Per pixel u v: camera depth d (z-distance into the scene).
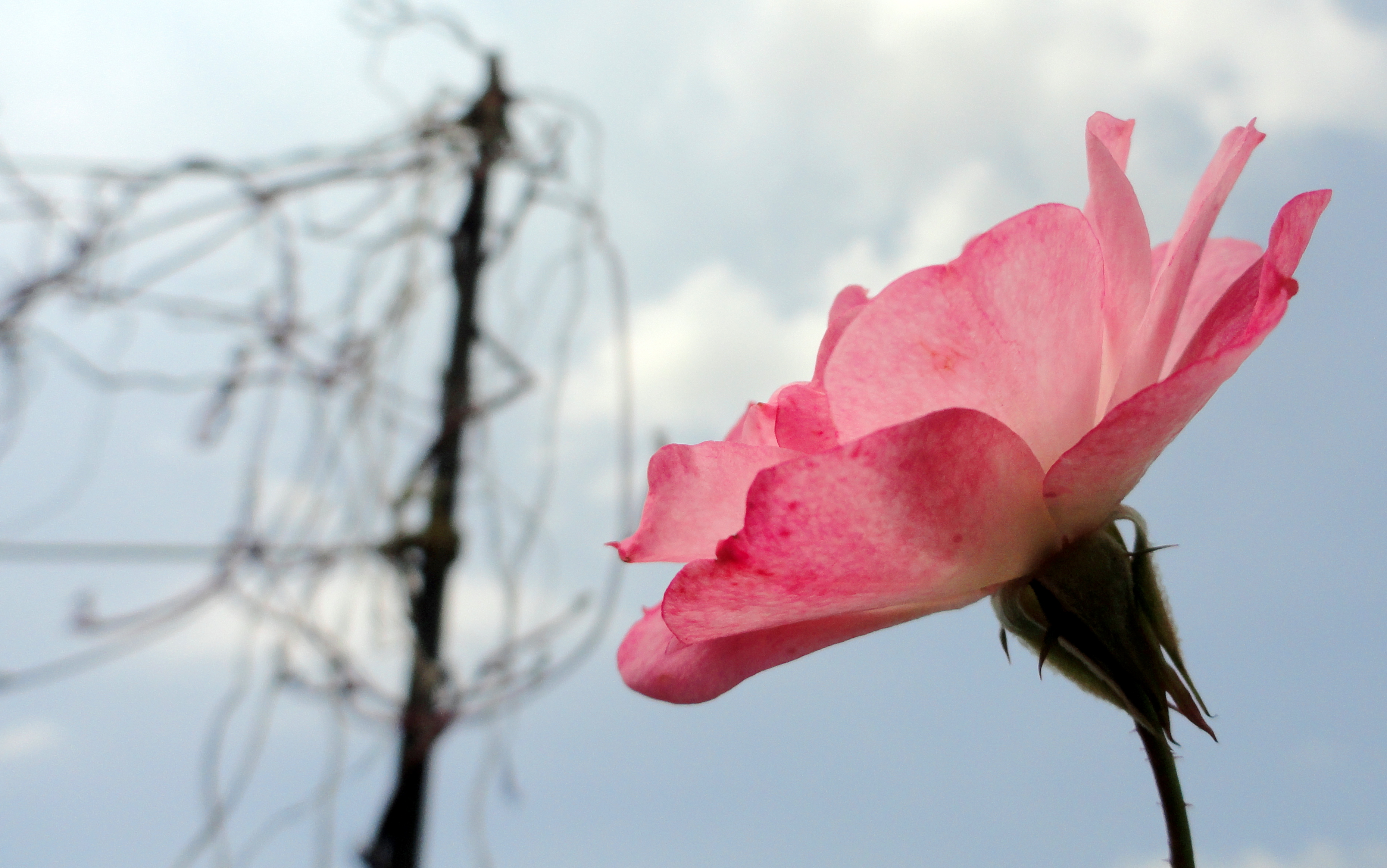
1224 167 0.31
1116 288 0.32
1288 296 0.30
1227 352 0.29
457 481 1.11
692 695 0.33
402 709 1.00
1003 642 0.33
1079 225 0.31
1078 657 0.32
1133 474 0.31
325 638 1.00
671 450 0.32
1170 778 0.31
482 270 1.21
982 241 0.30
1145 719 0.31
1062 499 0.31
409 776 0.98
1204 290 0.34
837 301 0.36
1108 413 0.30
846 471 0.30
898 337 0.31
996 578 0.31
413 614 1.05
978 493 0.31
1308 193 0.31
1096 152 0.32
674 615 0.31
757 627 0.32
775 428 0.32
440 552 1.06
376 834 0.96
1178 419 0.30
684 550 0.32
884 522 0.30
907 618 0.33
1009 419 0.31
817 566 0.30
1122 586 0.31
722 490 0.32
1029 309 0.31
